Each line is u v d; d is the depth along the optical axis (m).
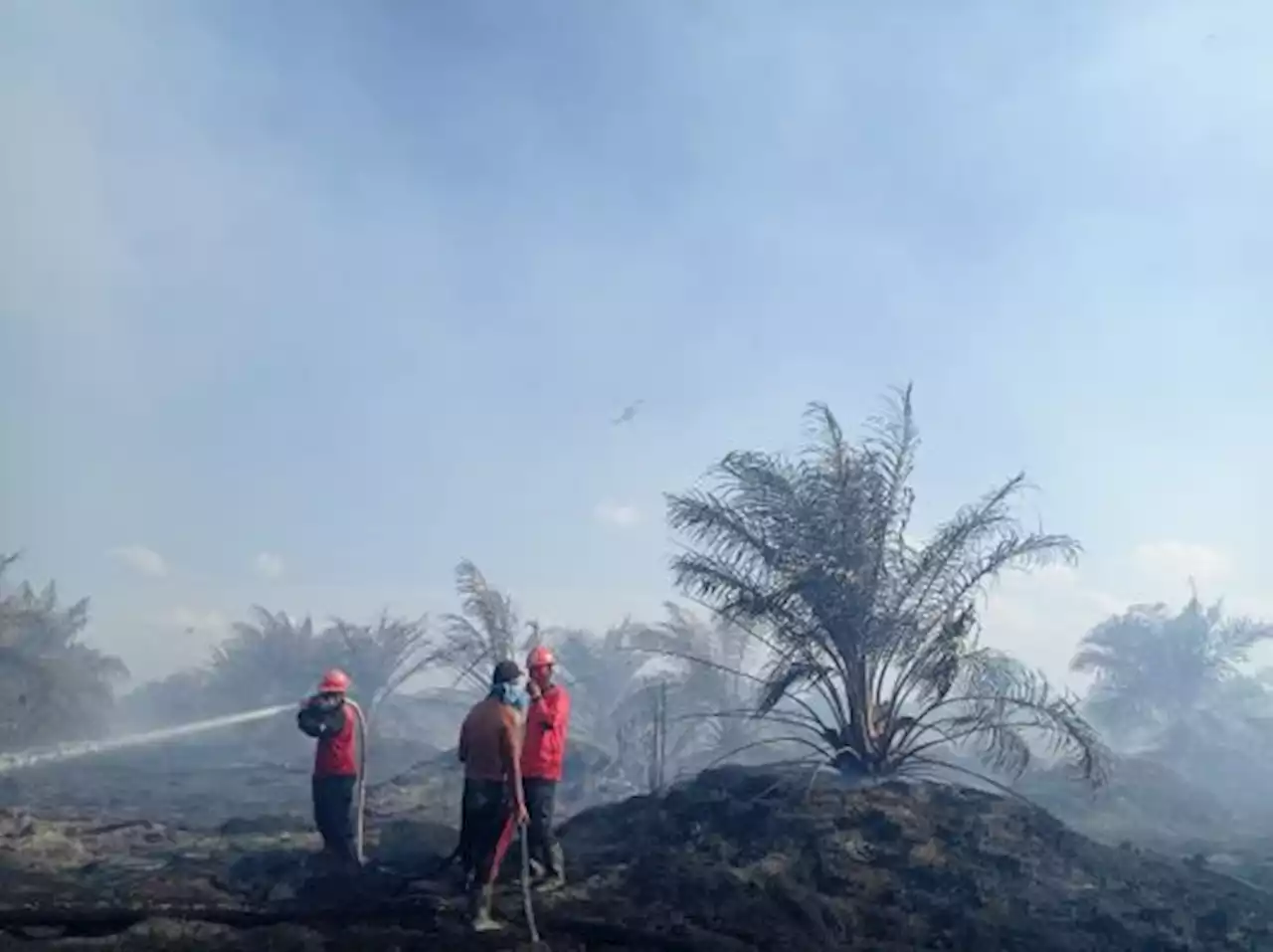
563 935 10.64
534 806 12.67
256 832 18.64
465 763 11.17
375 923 10.88
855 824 15.66
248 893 12.66
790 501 18.72
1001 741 17.91
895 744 18.39
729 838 15.43
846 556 18.34
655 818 16.97
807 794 16.86
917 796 17.00
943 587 18.41
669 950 10.38
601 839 16.91
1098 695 46.38
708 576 18.84
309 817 22.25
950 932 11.83
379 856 15.13
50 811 22.56
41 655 38.16
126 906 11.41
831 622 18.23
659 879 13.03
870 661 18.45
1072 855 15.31
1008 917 12.41
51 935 10.38
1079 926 12.30
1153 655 45.38
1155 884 14.58
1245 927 12.75
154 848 17.00
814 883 13.50
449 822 20.73
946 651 17.64
